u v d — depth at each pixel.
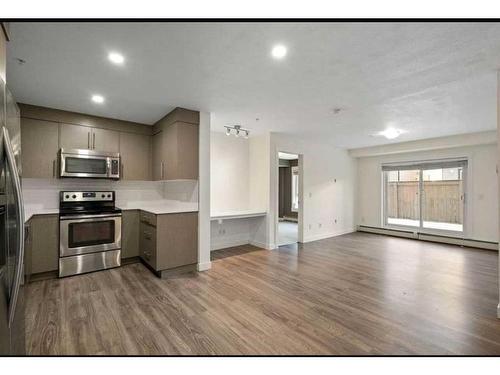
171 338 1.94
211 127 4.36
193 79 2.40
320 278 3.26
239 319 2.23
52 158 3.23
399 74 2.30
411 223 6.11
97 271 3.42
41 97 2.85
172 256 3.31
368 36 1.71
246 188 5.20
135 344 1.86
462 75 2.31
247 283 3.07
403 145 5.71
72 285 2.94
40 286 2.90
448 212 5.52
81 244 3.31
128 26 1.58
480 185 4.98
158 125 3.85
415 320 2.23
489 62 2.07
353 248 4.94
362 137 5.20
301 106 3.21
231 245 4.98
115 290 2.82
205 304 2.51
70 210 3.45
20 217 1.27
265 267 3.70
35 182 3.37
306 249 4.85
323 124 4.14
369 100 2.99
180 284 3.02
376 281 3.16
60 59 2.00
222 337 1.96
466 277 3.31
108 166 3.57
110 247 3.52
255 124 4.16
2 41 1.29
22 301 1.42
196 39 1.74
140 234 3.76
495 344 1.88
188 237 3.45
